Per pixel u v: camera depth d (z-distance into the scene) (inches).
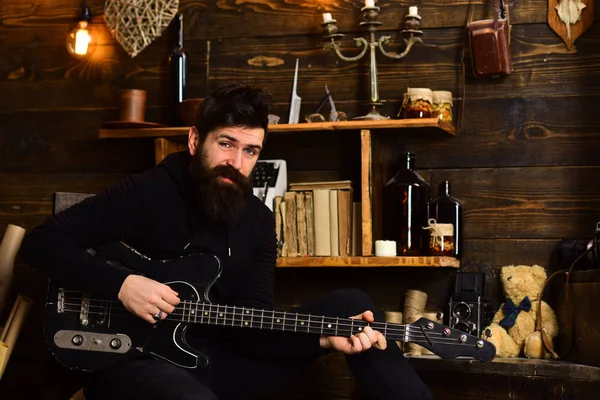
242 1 134.9
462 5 126.0
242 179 85.5
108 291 80.2
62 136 140.2
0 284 114.7
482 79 124.9
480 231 123.2
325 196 120.6
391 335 81.3
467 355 81.1
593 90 121.1
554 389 104.0
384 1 129.3
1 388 136.3
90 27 140.6
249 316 83.1
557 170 121.3
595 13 121.8
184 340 83.4
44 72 141.9
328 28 123.0
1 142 142.0
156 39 138.1
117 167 137.8
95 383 84.3
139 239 87.8
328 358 124.3
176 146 131.6
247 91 86.2
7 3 143.3
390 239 120.4
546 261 120.3
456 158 125.2
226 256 89.5
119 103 129.6
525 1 123.8
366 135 117.5
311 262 117.4
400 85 127.8
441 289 124.0
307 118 126.8
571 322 107.8
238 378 87.8
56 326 83.8
